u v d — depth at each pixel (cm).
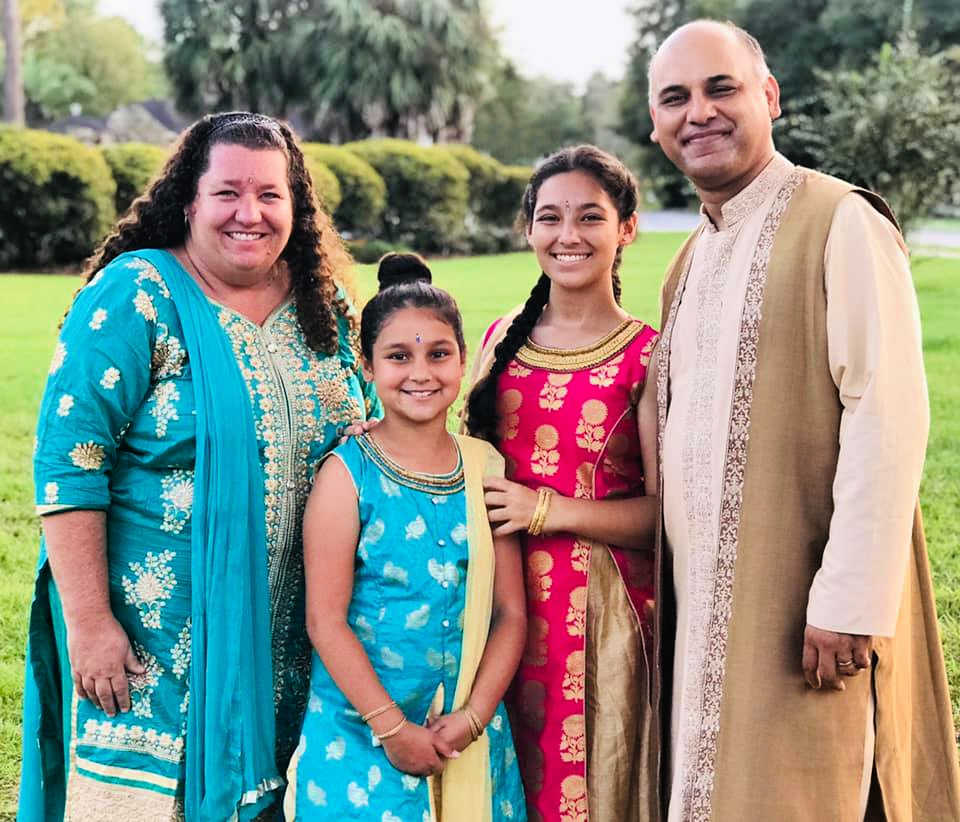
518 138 4862
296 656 252
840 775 220
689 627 235
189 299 232
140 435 231
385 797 228
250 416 232
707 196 238
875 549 208
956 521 505
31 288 1434
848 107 1345
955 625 399
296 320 248
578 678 251
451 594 236
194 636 229
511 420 258
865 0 2819
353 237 1936
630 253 1784
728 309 228
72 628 226
